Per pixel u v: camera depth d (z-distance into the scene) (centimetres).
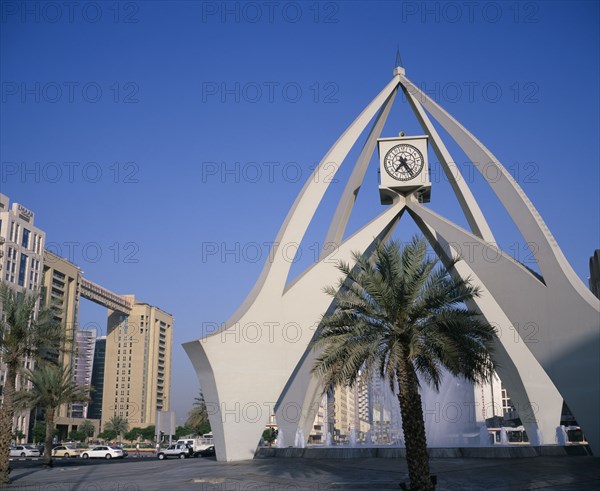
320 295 3353
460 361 1884
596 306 2795
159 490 2052
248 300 3331
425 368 2025
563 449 2898
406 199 3688
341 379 1891
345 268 1992
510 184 3175
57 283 12231
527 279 3055
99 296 14988
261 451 3197
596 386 2755
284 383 3200
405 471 2389
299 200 3422
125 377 16112
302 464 2739
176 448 5506
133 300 16525
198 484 2198
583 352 2809
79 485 2308
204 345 3086
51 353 3080
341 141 3506
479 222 3606
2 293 2712
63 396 4197
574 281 2922
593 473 2238
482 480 2122
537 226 3044
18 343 2691
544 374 3600
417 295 1905
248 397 3127
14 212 10619
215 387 3108
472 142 3356
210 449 5519
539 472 2292
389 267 1933
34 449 6625
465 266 3644
